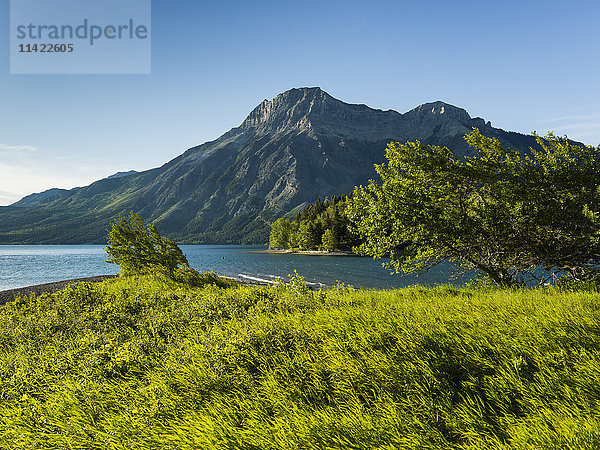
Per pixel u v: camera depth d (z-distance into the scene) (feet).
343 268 226.99
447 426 14.20
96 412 17.87
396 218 45.68
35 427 17.01
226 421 15.24
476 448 12.36
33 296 59.36
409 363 17.88
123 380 21.70
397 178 49.29
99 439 15.11
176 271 98.58
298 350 21.03
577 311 22.49
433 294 41.04
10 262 348.79
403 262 48.88
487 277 53.72
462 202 48.14
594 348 17.19
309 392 17.60
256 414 15.75
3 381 23.50
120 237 107.65
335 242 393.70
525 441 12.22
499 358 17.75
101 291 59.00
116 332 34.37
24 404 19.80
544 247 44.37
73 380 21.91
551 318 21.30
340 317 25.57
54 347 30.45
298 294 37.78
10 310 52.44
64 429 16.33
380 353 19.35
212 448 13.25
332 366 18.85
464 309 26.11
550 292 34.30
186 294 58.29
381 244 48.24
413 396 15.97
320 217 445.37
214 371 20.27
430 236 44.73
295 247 498.28
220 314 37.17
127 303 48.03
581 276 45.52
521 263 47.80
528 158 47.55
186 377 19.88
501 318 22.68
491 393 15.55
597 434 11.66
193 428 14.67
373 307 29.66
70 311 45.44
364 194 50.57
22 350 30.81
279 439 13.51
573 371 16.08
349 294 41.37
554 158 45.93
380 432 13.73
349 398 16.80
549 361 16.79
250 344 22.56
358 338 21.65
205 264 296.51
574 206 41.91
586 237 40.34
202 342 25.49
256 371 20.25
